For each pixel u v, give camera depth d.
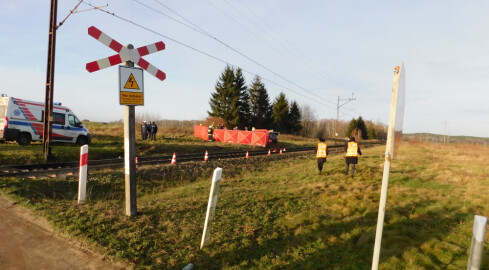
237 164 15.24
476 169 14.28
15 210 5.21
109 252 3.81
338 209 6.71
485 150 39.91
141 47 5.15
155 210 5.70
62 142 17.58
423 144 52.94
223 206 6.43
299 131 66.19
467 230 5.42
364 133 78.88
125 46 4.90
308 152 24.84
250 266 3.87
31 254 3.74
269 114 56.12
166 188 10.23
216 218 5.57
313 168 13.86
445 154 24.97
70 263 3.59
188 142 25.94
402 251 4.49
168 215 5.46
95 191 8.62
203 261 3.87
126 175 5.18
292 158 19.53
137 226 4.73
